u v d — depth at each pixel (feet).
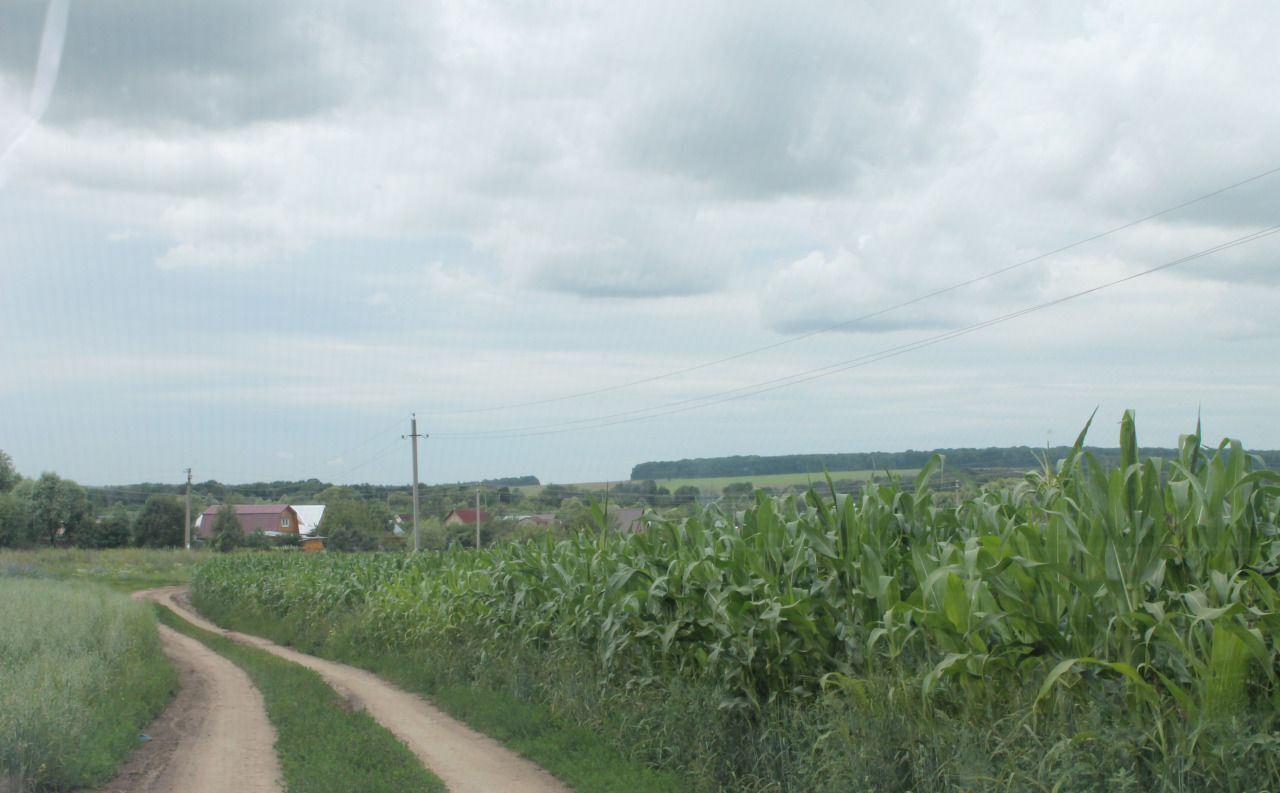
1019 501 27.61
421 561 92.99
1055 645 22.02
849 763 24.44
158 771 34.45
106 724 38.60
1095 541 20.90
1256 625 18.70
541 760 36.19
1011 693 23.02
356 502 248.73
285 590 118.11
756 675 32.94
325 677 66.69
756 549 34.37
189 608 160.45
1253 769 17.10
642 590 40.68
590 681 43.68
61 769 30.86
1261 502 20.86
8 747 29.60
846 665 28.60
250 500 328.49
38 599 78.74
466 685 54.60
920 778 23.13
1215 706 18.20
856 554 29.53
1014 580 22.90
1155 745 18.67
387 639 76.69
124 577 214.07
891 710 24.47
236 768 34.88
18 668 46.11
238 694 55.83
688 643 38.42
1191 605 18.95
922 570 26.45
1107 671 21.17
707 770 30.86
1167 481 21.91
